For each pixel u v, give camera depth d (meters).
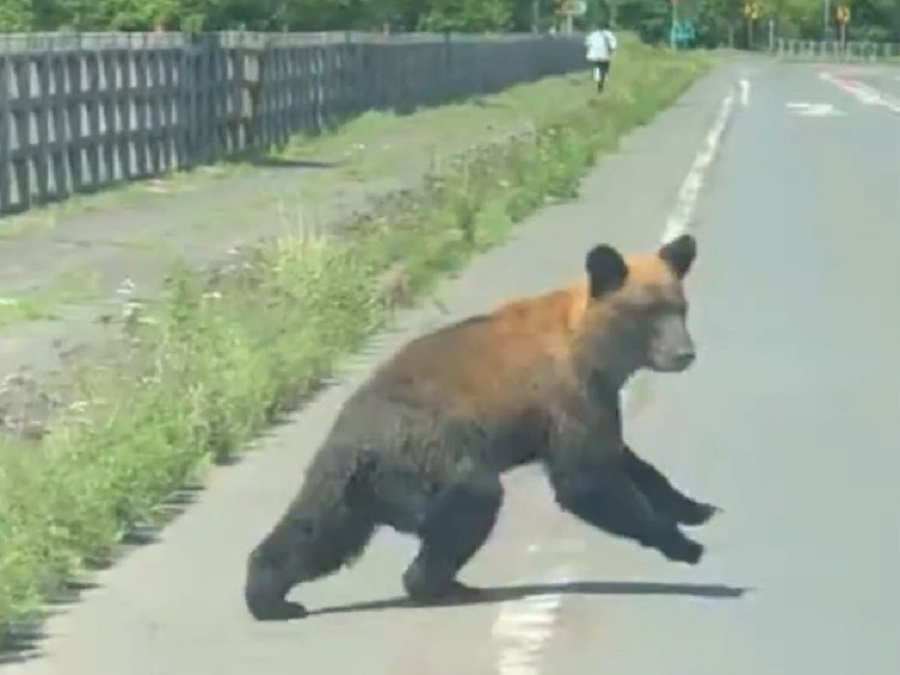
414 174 31.70
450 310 17.33
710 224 24.53
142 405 11.49
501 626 8.42
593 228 24.03
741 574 9.23
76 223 24.08
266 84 37.00
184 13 34.44
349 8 48.03
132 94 29.56
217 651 8.19
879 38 165.50
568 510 8.30
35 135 25.77
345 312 15.52
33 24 33.84
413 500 8.21
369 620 8.52
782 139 42.19
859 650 8.12
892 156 37.12
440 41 56.62
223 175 31.19
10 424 11.62
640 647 8.14
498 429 8.19
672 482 11.05
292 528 8.41
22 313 16.88
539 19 98.94
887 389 13.88
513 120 46.47
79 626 8.61
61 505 9.70
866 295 18.41
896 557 9.53
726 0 162.00
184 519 10.41
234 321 14.12
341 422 8.30
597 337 8.21
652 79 73.00
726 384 13.98
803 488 10.94
